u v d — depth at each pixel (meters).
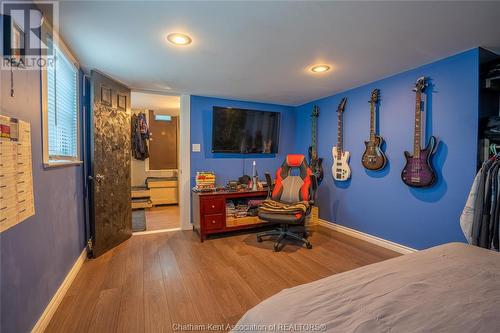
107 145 2.70
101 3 1.43
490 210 1.79
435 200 2.35
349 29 1.75
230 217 3.27
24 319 1.30
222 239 3.14
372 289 0.91
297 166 3.26
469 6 1.47
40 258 1.50
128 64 2.38
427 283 0.95
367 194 3.04
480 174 1.83
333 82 2.97
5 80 1.15
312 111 3.92
